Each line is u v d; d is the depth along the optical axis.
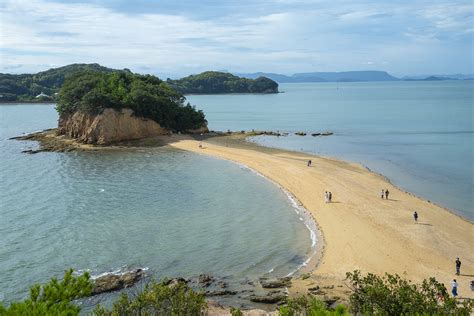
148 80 135.75
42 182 72.62
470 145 107.94
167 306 26.19
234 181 74.12
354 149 104.50
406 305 23.39
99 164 87.38
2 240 47.03
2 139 119.25
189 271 41.03
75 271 40.12
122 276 38.59
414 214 53.41
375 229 50.56
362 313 24.42
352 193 65.56
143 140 112.38
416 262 42.19
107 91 118.06
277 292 36.88
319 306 24.86
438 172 80.69
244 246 46.81
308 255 44.69
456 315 22.66
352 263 42.38
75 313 15.23
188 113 126.62
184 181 74.12
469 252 44.59
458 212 58.34
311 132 133.12
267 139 119.62
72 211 57.44
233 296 36.44
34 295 15.95
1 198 63.03
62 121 121.06
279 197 64.81
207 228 52.00
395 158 93.62
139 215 56.28
